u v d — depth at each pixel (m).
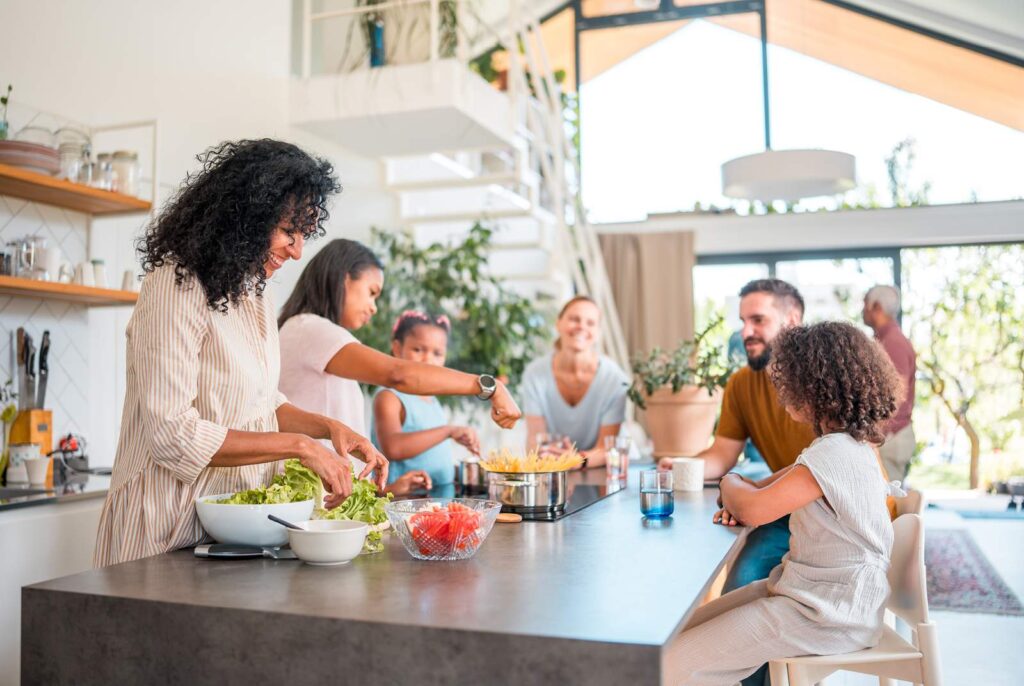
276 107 4.55
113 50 3.53
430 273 5.29
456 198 6.29
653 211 7.95
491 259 6.89
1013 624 3.84
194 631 1.15
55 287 2.76
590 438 3.46
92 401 3.29
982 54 7.30
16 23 3.08
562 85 8.14
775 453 2.71
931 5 7.10
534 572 1.35
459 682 1.02
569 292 6.33
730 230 7.73
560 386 3.46
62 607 1.22
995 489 7.24
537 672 1.00
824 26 7.66
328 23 5.25
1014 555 5.24
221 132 4.15
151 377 1.46
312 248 4.70
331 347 2.17
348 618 1.07
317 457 1.52
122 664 1.19
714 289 7.93
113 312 3.41
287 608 1.12
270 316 1.77
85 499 2.63
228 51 4.22
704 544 1.61
